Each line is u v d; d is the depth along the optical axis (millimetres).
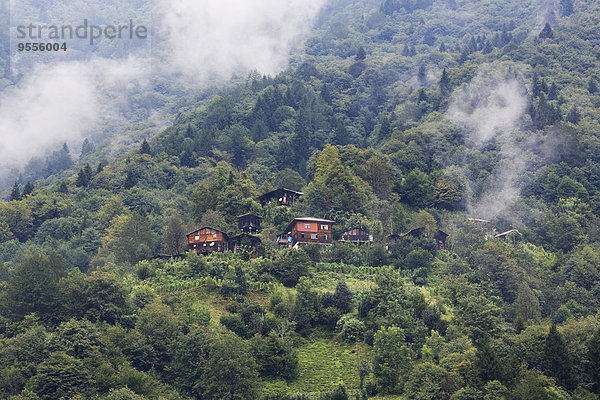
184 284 140875
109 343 109250
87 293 120750
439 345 115438
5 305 120438
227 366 105562
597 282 155625
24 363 103188
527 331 112562
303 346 125812
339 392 103250
